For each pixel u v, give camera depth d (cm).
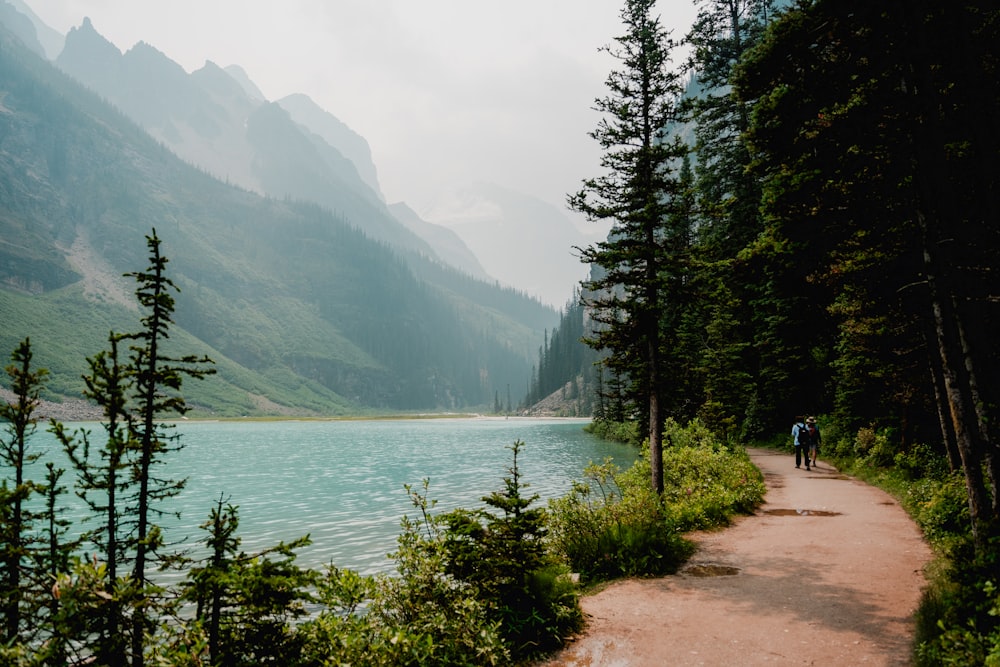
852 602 754
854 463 2200
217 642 431
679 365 1616
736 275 1410
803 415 3177
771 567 948
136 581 432
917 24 817
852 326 1622
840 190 1055
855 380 2316
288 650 470
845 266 1219
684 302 1566
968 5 806
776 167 1142
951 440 1320
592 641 660
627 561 977
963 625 578
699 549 1088
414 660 539
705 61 2933
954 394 803
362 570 1302
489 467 3700
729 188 3334
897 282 1207
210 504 2312
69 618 387
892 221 1062
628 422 5744
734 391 3309
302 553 1472
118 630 415
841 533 1170
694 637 661
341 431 10156
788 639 641
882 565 926
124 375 442
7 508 415
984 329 959
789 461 2608
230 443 6531
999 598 553
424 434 8744
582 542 1035
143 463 448
